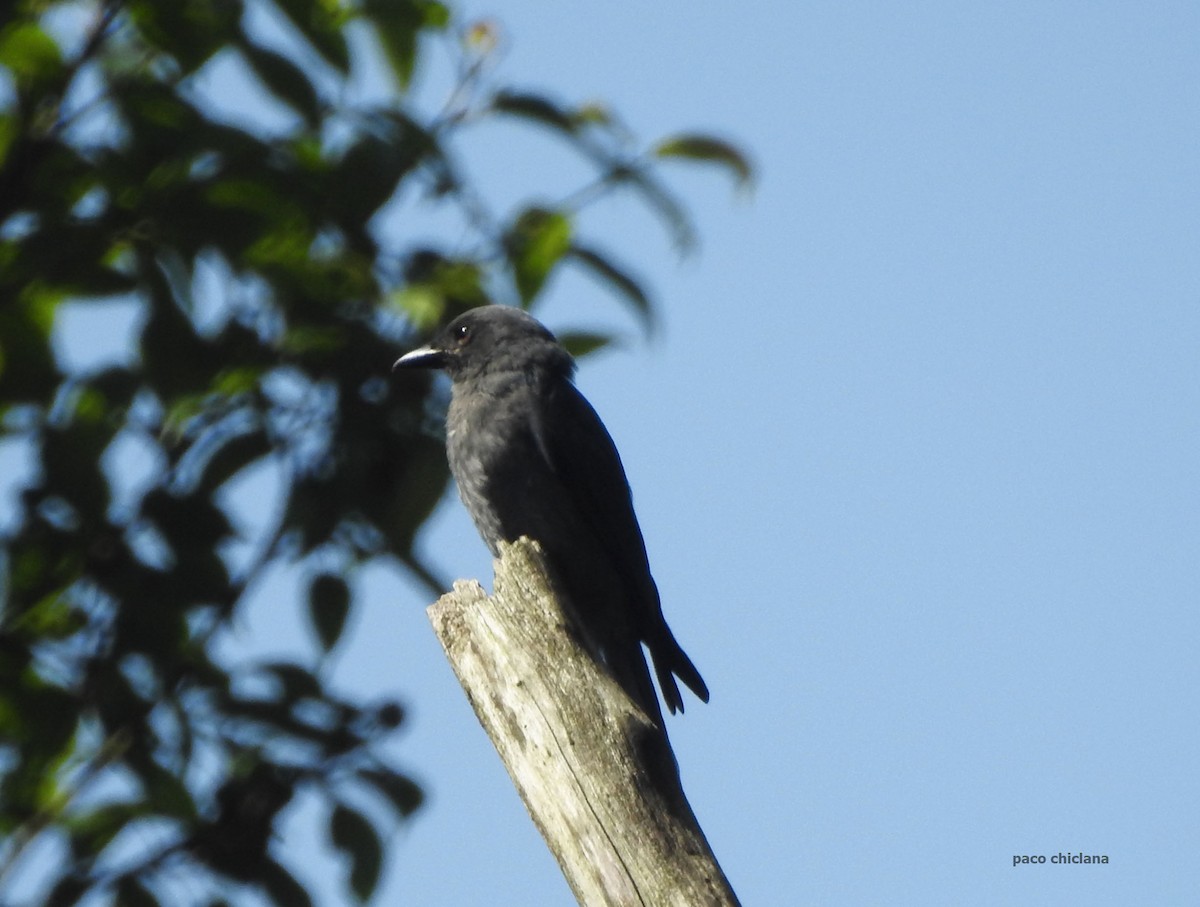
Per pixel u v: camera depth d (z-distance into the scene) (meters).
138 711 8.06
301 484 8.52
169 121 8.48
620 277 9.41
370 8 9.08
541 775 7.22
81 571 8.07
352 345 8.51
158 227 8.27
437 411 8.82
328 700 8.32
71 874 7.89
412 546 8.59
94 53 8.62
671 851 6.85
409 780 8.34
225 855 8.00
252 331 8.47
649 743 7.21
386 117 8.89
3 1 8.46
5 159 8.46
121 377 8.17
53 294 8.31
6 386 8.26
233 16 8.56
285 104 8.69
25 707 7.86
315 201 8.54
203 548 8.17
